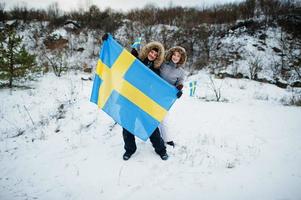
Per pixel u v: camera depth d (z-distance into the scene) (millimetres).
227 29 20719
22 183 3916
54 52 19297
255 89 13312
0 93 9555
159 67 4234
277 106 8406
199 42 20047
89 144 5152
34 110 7836
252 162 4359
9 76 9898
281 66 16734
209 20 22531
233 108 7652
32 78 12242
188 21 22750
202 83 14602
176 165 4238
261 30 19562
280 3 21844
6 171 4305
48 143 5395
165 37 20484
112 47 4129
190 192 3582
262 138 5348
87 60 19062
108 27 22203
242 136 5445
